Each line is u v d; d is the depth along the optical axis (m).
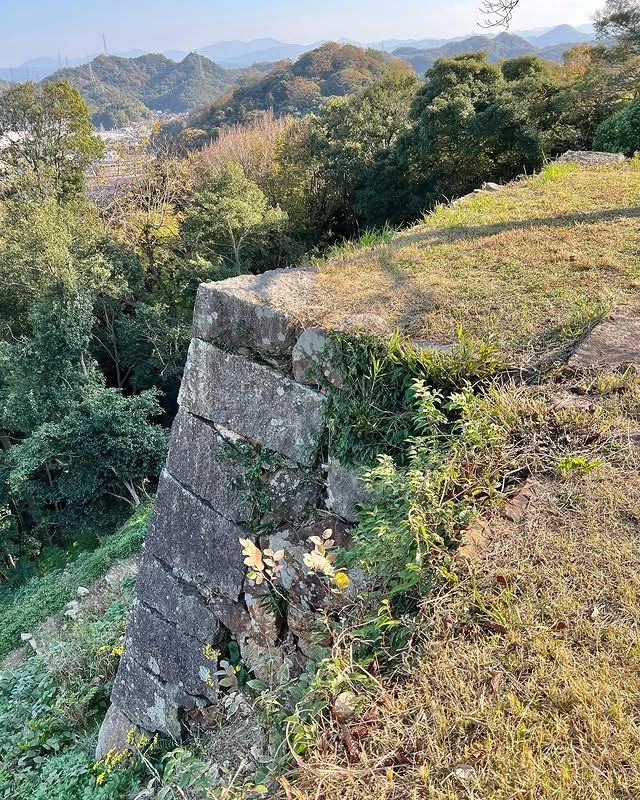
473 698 1.52
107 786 4.00
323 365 3.06
